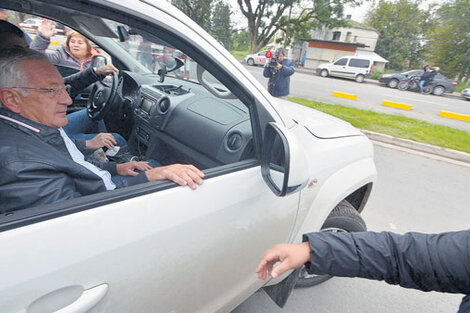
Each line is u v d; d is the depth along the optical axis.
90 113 2.20
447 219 3.09
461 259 0.75
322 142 1.57
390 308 1.99
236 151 1.35
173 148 1.74
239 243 1.14
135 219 0.81
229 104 1.67
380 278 0.87
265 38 27.19
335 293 2.07
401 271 0.83
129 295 0.83
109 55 2.21
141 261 0.82
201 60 1.00
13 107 0.91
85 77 2.12
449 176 4.16
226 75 1.05
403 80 17.61
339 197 1.59
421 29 41.12
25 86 0.89
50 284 0.66
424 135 5.90
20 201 0.79
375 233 0.90
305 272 1.99
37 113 0.94
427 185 3.83
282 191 1.00
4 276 0.61
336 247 0.88
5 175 0.78
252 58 22.69
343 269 0.88
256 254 1.28
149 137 1.94
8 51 0.90
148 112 1.95
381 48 43.59
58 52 1.95
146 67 2.11
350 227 1.83
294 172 0.99
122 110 2.20
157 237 0.84
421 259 0.79
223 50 1.02
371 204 3.27
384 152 4.96
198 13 18.19
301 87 13.50
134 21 0.81
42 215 0.69
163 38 0.91
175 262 0.92
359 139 1.82
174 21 0.87
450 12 31.56
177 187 0.94
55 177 0.85
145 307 0.90
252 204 1.13
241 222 1.10
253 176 1.14
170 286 0.95
